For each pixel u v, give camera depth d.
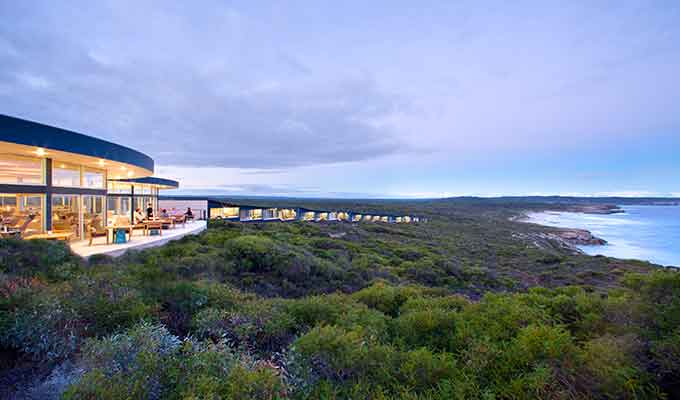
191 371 2.22
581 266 25.50
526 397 1.91
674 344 2.14
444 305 4.52
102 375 2.01
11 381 2.62
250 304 4.28
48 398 2.40
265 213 34.62
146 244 10.72
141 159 13.09
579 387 2.01
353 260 14.84
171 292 4.59
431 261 17.08
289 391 2.07
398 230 38.88
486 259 27.28
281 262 9.78
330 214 45.78
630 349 2.35
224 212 29.81
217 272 8.21
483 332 2.90
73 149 9.12
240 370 2.10
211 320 3.62
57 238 9.80
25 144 7.86
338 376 2.29
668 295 2.79
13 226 9.32
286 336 3.72
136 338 2.55
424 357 2.31
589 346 2.34
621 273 22.42
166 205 50.69
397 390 2.08
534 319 3.07
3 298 3.47
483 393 1.99
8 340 2.98
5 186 8.86
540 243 46.62
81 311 3.49
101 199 13.02
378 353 2.43
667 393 2.04
